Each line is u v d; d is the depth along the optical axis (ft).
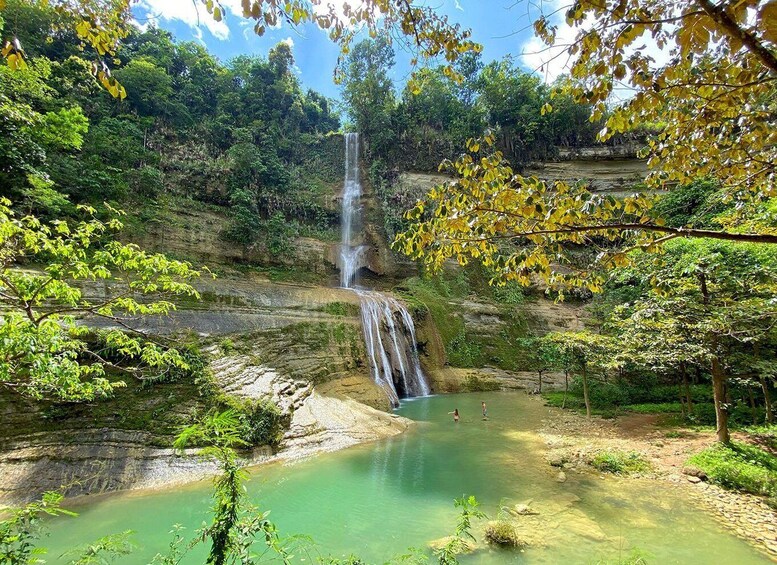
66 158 72.90
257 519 12.84
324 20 13.57
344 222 133.59
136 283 21.61
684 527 28.17
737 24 8.88
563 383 97.19
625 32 11.00
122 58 114.21
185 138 115.34
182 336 53.78
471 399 83.41
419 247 15.14
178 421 41.22
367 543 26.84
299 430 47.67
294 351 70.33
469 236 14.62
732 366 43.86
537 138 151.84
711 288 40.83
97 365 22.95
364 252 126.21
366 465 42.14
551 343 79.10
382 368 86.02
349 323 84.94
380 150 148.05
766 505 31.37
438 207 14.74
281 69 147.74
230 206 108.06
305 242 115.24
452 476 39.14
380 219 132.16
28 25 84.02
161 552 25.40
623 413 65.10
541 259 14.25
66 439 36.17
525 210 13.01
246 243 100.78
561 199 12.89
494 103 155.22
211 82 135.03
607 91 12.76
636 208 12.80
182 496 34.01
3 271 17.37
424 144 149.69
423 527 29.12
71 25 13.19
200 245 92.48
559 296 17.38
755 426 47.67
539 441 51.16
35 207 58.80
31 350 16.21
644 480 37.04
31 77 54.24
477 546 25.95
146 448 38.24
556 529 28.14
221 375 49.88
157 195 92.89
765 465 36.52
